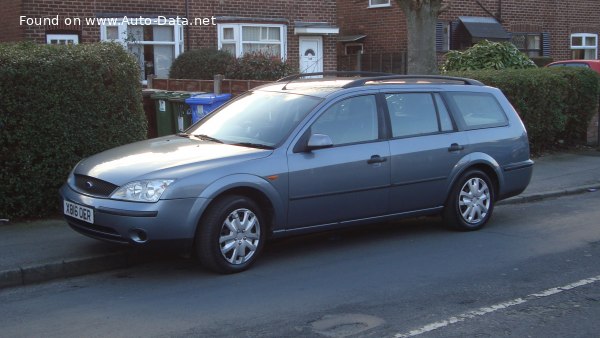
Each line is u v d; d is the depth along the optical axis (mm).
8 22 15562
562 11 24156
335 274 6176
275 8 18672
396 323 4895
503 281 5922
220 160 6094
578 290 5664
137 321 5023
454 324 4871
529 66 15391
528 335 4664
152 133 11656
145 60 16875
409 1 12289
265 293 5633
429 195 7434
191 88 12758
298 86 7375
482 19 21938
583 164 12742
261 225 6312
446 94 7746
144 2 16609
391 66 20625
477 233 7812
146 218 5688
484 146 7844
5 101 7469
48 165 7879
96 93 8102
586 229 8016
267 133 6664
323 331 4758
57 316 5176
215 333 4746
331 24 19688
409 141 7219
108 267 6469
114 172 5996
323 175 6539
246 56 14641
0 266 6090
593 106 14547
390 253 6930
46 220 7957
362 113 7000
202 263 6070
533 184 10797
